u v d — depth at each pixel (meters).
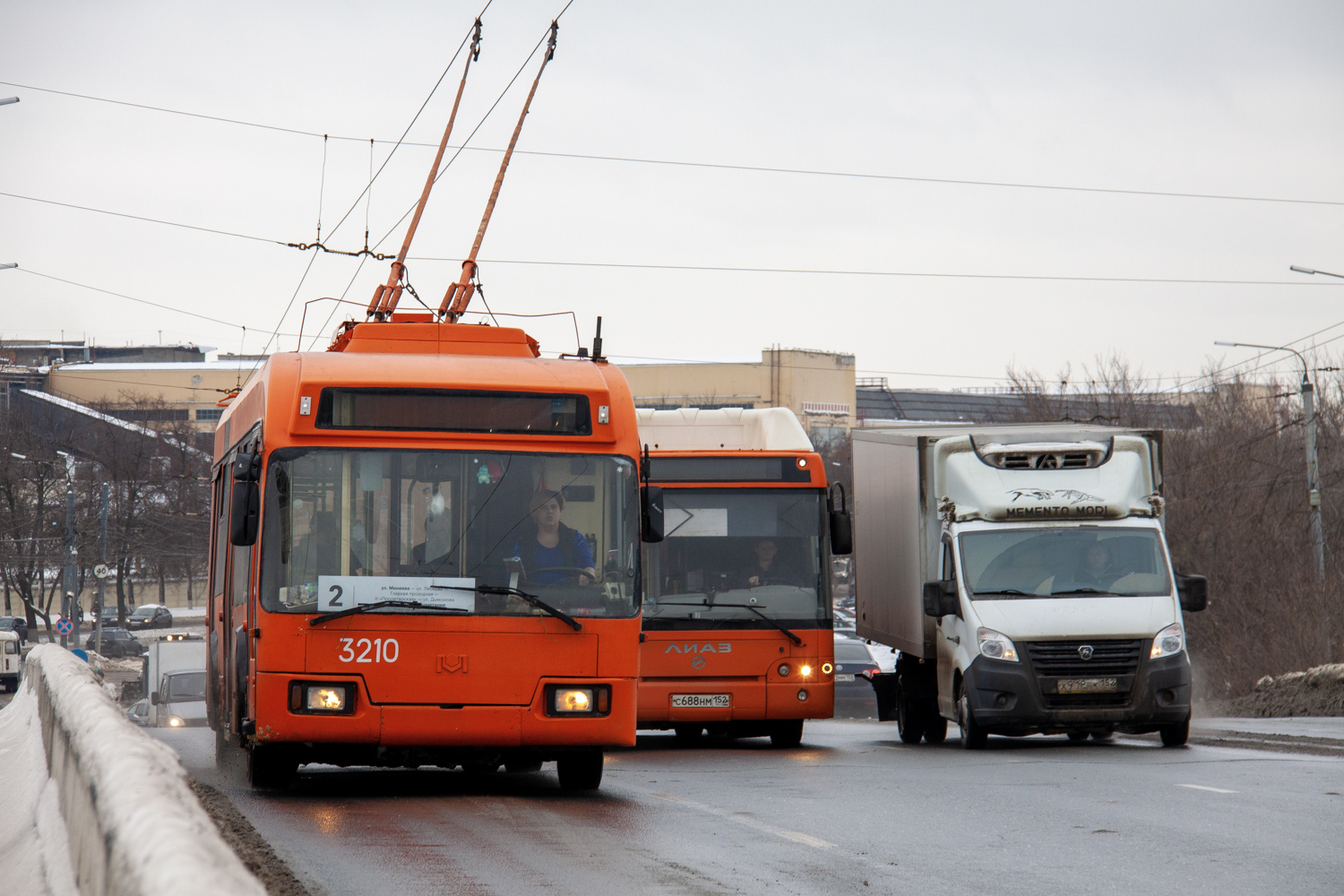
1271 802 21.39
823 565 37.34
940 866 15.46
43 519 131.25
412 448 21.34
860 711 69.75
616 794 23.11
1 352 174.00
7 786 19.50
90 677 18.62
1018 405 102.50
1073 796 22.52
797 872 15.05
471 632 20.72
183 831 6.93
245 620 21.89
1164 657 34.09
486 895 13.55
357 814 19.77
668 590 36.81
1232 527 82.31
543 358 23.16
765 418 39.34
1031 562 35.44
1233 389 94.88
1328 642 64.00
